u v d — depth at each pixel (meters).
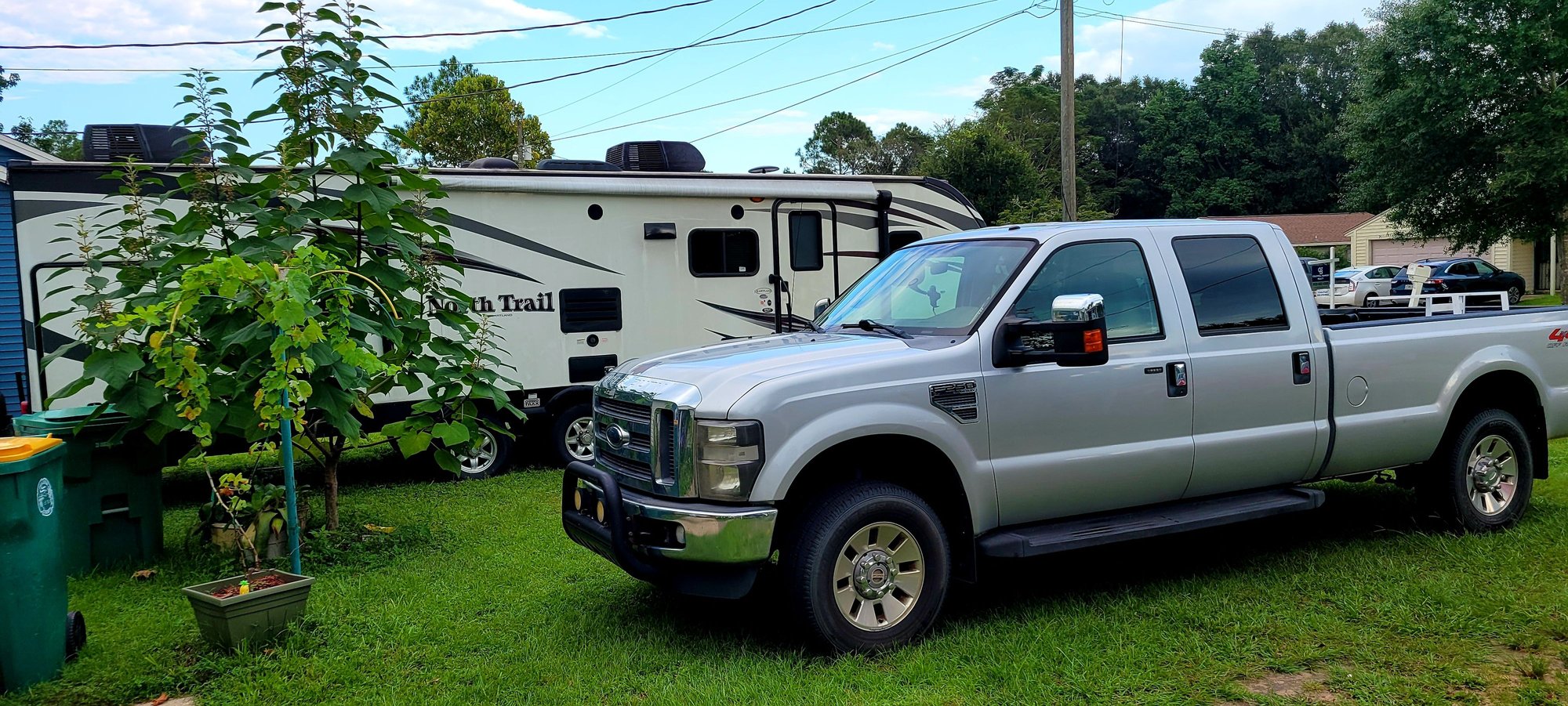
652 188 9.54
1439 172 24.92
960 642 4.43
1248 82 64.38
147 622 4.96
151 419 5.72
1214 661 4.18
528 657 4.41
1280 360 5.26
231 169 5.90
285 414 5.09
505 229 8.98
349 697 4.05
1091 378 4.74
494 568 5.84
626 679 4.16
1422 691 3.84
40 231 7.50
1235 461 5.13
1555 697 3.73
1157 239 5.16
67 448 5.75
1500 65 23.30
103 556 5.94
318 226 6.31
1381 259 38.09
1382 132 25.52
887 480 4.62
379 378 6.35
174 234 5.93
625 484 4.57
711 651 4.43
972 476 4.48
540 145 37.41
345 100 6.09
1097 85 74.56
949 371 4.46
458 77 39.78
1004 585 5.32
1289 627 4.52
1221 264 5.29
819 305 6.15
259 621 4.46
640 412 4.54
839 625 4.26
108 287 7.67
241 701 4.00
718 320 9.91
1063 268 4.88
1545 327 6.27
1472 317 6.06
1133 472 4.86
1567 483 7.34
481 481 8.86
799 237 10.28
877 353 4.48
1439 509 6.03
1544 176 22.56
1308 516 6.62
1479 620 4.52
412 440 6.41
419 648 4.56
